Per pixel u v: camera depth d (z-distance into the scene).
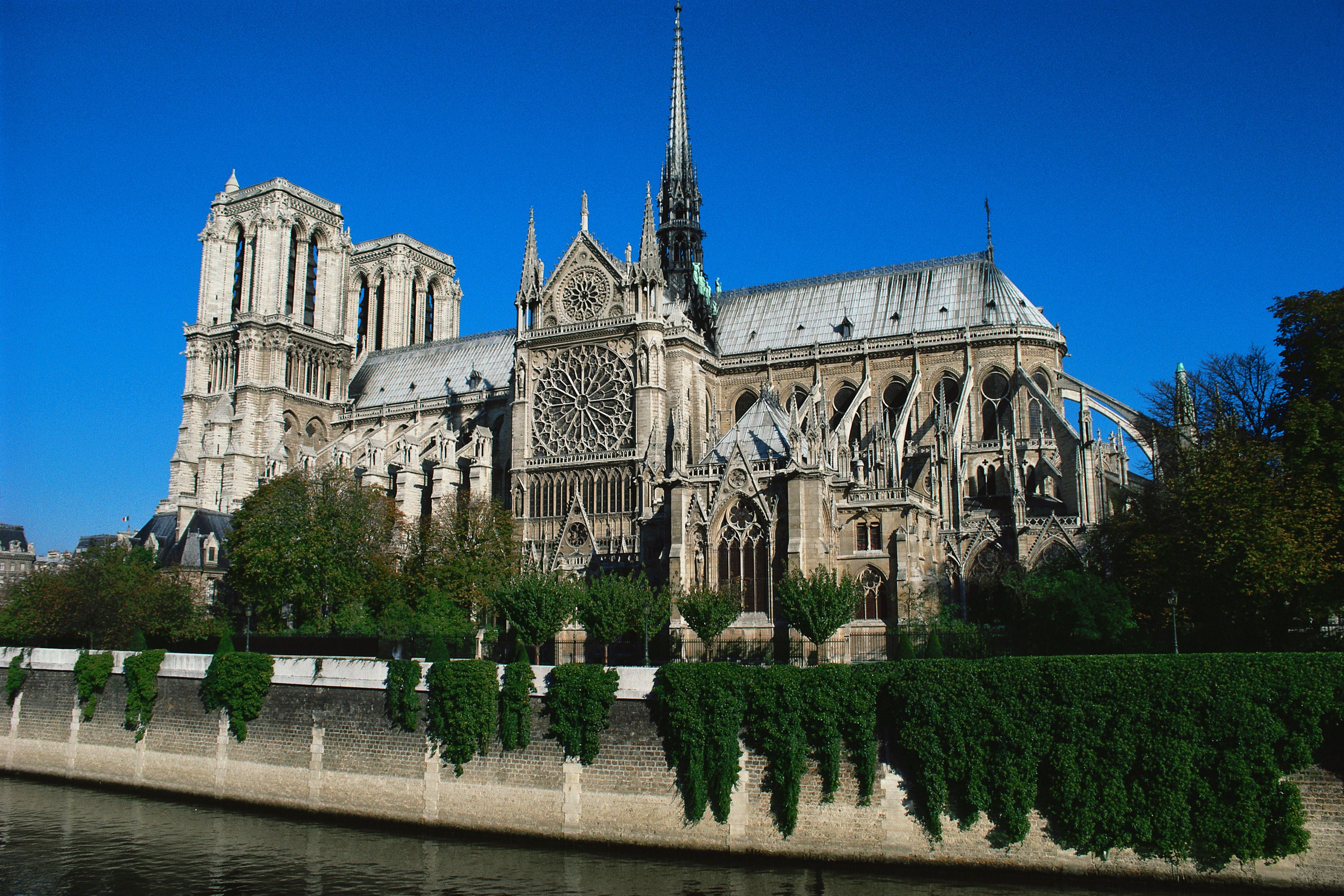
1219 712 48.56
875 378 122.44
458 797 61.94
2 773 84.38
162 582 104.38
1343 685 47.34
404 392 163.12
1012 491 93.31
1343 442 64.38
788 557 69.19
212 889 53.47
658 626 69.19
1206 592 65.94
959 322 121.31
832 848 53.44
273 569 94.44
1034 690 51.34
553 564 95.38
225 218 164.25
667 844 56.22
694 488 74.25
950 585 89.06
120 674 79.62
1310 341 71.06
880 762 53.53
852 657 70.25
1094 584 69.00
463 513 103.75
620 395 118.50
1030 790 50.66
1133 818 49.00
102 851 60.25
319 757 67.38
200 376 160.88
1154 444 94.19
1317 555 60.72
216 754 72.06
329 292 168.12
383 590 95.81
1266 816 47.38
